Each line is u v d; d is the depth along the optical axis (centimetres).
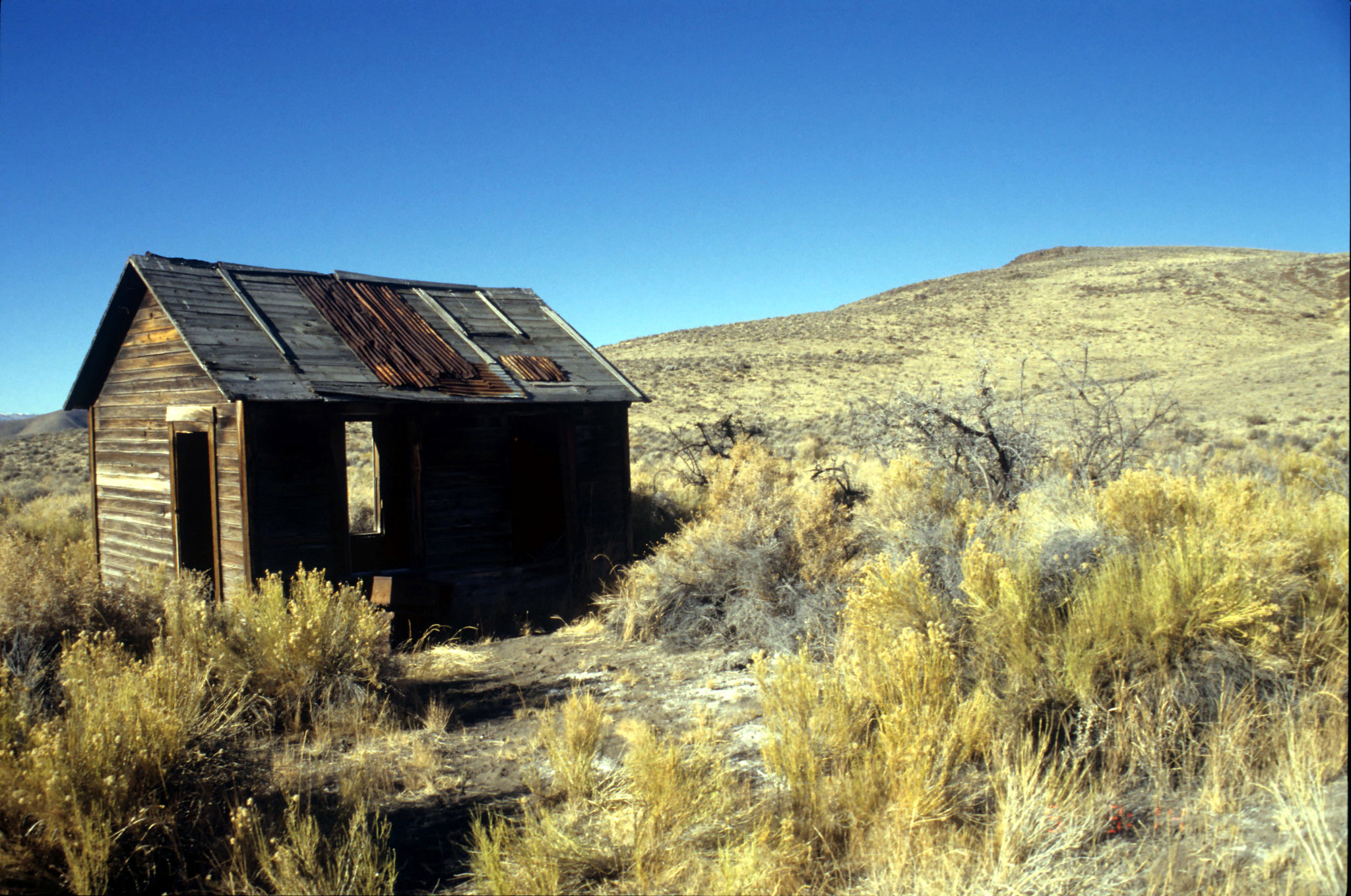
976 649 538
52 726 433
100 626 686
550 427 1338
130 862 390
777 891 348
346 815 452
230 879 361
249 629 659
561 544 1242
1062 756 438
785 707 489
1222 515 629
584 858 385
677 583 915
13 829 379
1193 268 10825
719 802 414
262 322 1051
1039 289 11219
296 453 956
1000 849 365
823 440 3409
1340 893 296
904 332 9388
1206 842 356
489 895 355
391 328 1178
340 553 979
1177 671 481
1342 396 2845
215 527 981
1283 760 397
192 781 437
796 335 9569
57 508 1942
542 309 1436
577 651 883
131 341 1161
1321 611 496
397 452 1259
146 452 1118
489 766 543
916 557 633
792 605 812
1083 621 502
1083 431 1208
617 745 563
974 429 1162
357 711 624
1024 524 775
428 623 1002
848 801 414
